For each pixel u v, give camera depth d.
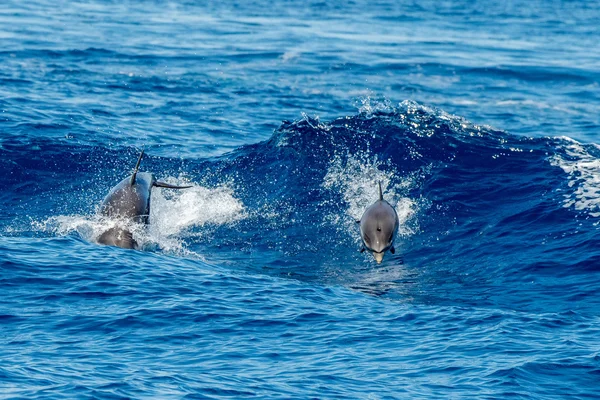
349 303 48.00
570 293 50.25
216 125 97.00
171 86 119.94
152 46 158.62
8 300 44.34
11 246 53.03
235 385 35.38
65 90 110.44
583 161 71.00
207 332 41.69
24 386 34.06
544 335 42.12
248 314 44.50
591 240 57.28
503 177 68.94
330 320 44.31
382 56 160.50
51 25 181.50
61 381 34.75
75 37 163.88
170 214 66.31
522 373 36.84
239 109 107.19
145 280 48.56
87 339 40.12
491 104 122.81
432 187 68.00
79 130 88.00
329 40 181.75
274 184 71.00
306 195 68.88
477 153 72.44
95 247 54.50
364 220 47.31
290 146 75.12
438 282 53.66
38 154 78.19
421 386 35.78
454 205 65.31
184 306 44.88
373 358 38.97
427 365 38.09
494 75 147.25
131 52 148.88
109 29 181.38
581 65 158.88
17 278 47.31
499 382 36.00
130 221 57.16
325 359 38.78
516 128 106.69
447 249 59.78
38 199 70.12
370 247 46.72
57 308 43.69
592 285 51.16
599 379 36.44
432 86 135.00
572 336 41.94
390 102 118.38
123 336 40.66
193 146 85.81
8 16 192.88
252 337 41.41
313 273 55.78
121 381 35.06
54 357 37.66
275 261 58.25
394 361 38.59
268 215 66.62
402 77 141.25
